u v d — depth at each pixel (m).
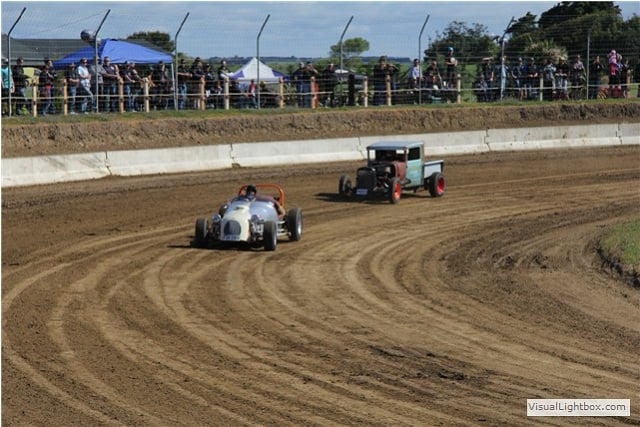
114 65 52.81
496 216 35.09
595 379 16.69
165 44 69.44
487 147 57.00
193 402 15.35
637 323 20.53
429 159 53.31
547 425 14.45
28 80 53.78
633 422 14.64
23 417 14.66
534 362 17.67
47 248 28.52
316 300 22.53
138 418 14.64
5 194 38.94
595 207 37.44
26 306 21.55
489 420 14.61
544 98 67.69
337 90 63.44
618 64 69.19
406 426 14.33
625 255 26.34
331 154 52.06
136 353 18.09
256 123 54.81
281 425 14.35
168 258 27.22
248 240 28.19
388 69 62.16
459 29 71.12
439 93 64.12
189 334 19.47
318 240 30.19
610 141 60.75
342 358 17.86
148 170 45.72
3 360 17.52
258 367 17.25
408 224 33.22
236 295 22.94
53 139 47.53
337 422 14.48
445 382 16.45
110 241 29.75
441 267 26.28
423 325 20.34
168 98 55.84
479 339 19.25
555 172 48.31
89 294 22.81
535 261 26.94
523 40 73.88
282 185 42.72
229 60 63.91
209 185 42.25
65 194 39.00
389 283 24.34
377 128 58.50
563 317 21.00
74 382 16.34
